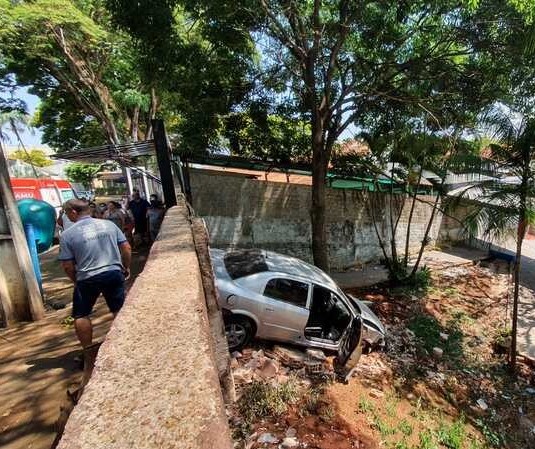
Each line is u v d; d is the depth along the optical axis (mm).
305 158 11078
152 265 1828
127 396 735
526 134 7242
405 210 14633
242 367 5234
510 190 7668
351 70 9102
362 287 11031
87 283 3166
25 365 3504
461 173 8938
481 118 8188
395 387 5988
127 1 5992
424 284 11531
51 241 6254
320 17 7895
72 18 8125
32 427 2641
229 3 6262
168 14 6297
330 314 6566
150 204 9664
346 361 5613
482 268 14180
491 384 7203
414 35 8086
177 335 1004
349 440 4227
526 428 6121
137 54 7891
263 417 4375
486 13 6527
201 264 2344
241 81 8766
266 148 10445
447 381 6777
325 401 4883
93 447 596
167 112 14758
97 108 12516
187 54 7145
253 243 10828
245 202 10594
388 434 4652
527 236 20891
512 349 7691
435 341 8344
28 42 8656
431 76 8180
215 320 2207
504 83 7520
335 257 12594
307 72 8250
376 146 10844
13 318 4617
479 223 8570
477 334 9141
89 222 3268
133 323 1095
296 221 11445
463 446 5078
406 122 9977
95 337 4117
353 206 12883
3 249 4504
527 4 5250
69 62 10484
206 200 10070
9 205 4508
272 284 5738
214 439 615
